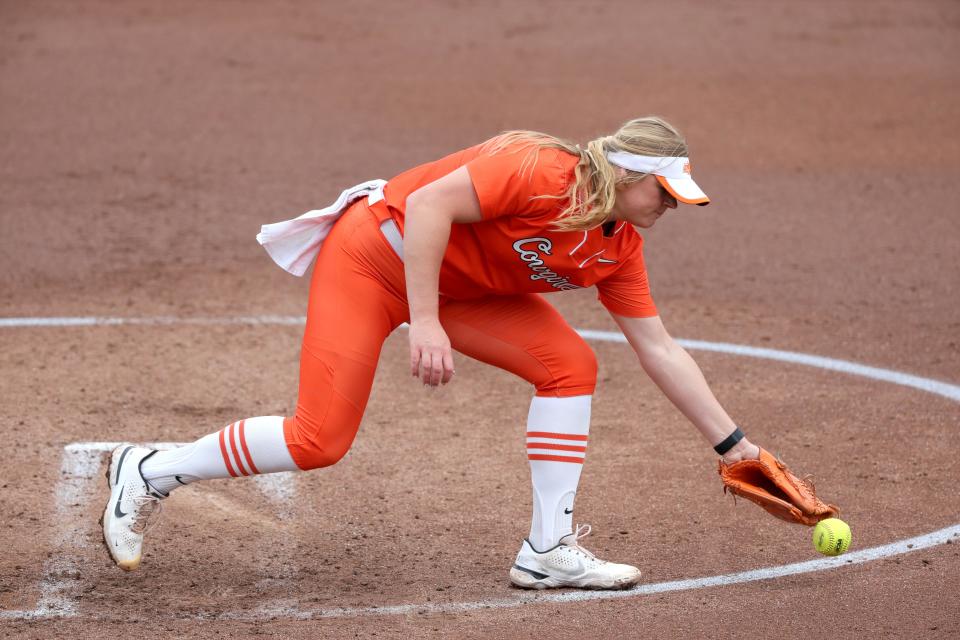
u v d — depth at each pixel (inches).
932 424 858.1
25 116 1819.6
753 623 577.9
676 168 552.1
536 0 2704.2
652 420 869.8
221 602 604.1
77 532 687.7
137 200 1455.5
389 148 1676.9
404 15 2564.0
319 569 647.8
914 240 1337.4
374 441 832.3
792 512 605.9
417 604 601.9
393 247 584.1
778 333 1058.1
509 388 939.3
